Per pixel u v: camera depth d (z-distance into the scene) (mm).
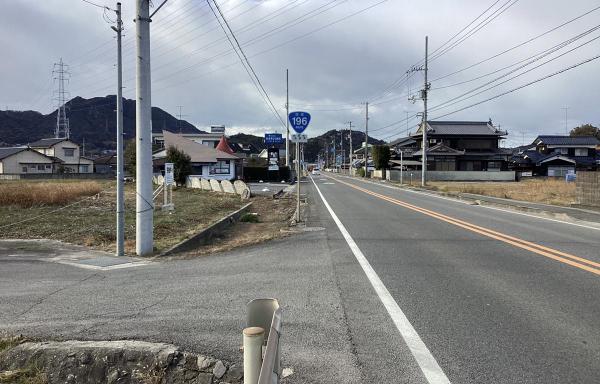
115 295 6211
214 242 11828
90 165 73562
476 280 6797
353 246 9906
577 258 8398
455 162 66875
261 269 7789
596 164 70375
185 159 36406
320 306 5570
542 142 73375
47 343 4414
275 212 19438
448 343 4375
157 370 4027
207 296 6086
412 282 6707
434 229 12492
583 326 4809
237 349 4277
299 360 4035
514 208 19094
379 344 4371
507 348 4246
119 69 9844
